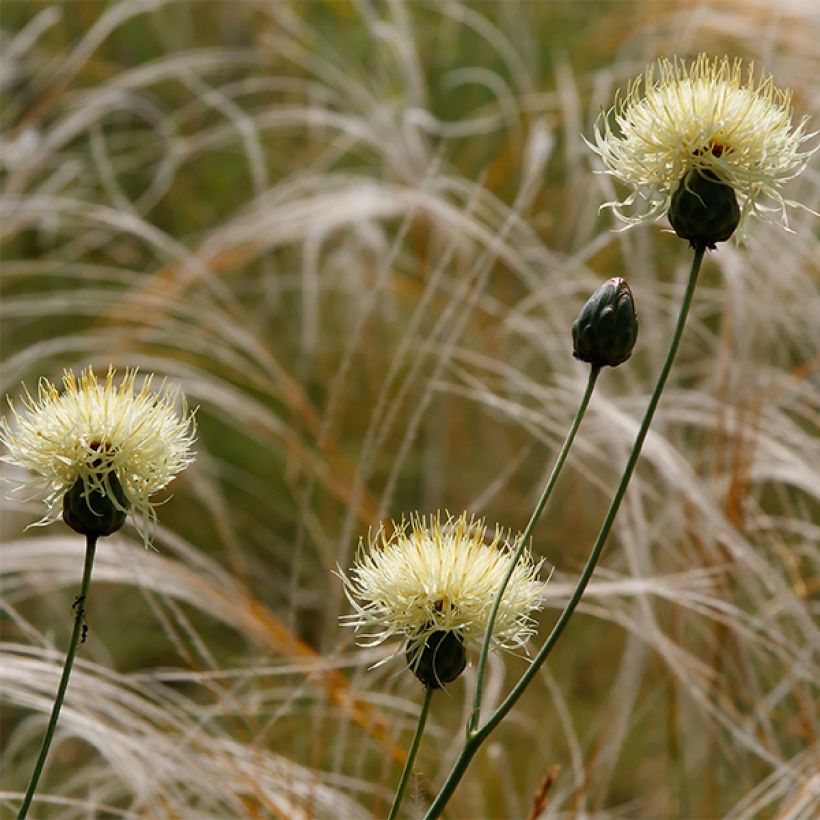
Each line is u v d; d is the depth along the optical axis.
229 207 4.21
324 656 2.47
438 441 3.47
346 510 3.40
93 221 3.90
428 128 3.71
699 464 2.99
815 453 2.73
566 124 3.69
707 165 1.96
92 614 3.26
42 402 1.97
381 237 3.47
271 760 2.28
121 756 2.24
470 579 1.96
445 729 2.83
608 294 1.96
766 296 2.87
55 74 4.26
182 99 4.48
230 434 3.66
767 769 2.73
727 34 3.63
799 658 2.48
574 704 3.01
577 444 2.77
